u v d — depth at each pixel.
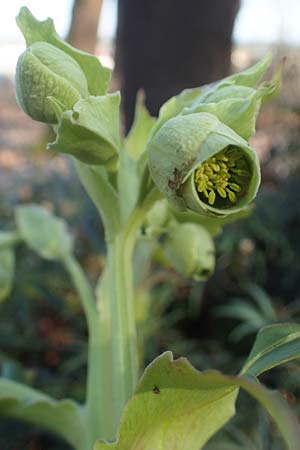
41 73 0.19
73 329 0.54
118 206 0.22
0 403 0.25
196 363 0.50
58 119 0.19
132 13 0.66
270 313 0.48
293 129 0.68
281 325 0.19
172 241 0.26
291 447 0.15
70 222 0.59
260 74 0.21
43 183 0.64
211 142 0.17
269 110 0.76
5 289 0.29
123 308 0.22
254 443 0.37
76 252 0.58
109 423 0.24
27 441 0.41
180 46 0.66
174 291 0.57
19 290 0.52
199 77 0.67
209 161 0.18
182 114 0.19
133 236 0.22
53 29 0.21
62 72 0.20
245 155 0.18
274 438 0.36
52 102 0.19
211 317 0.59
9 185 0.68
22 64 0.20
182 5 0.65
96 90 0.21
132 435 0.19
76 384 0.47
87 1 1.25
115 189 0.22
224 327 0.58
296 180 0.63
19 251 0.54
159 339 0.53
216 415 0.20
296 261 0.60
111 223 0.22
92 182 0.22
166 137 0.17
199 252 0.26
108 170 0.21
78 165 0.22
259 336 0.19
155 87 0.67
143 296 0.32
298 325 0.19
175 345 0.52
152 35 0.66
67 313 0.53
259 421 0.36
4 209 0.61
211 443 0.36
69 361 0.48
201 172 0.18
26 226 0.28
